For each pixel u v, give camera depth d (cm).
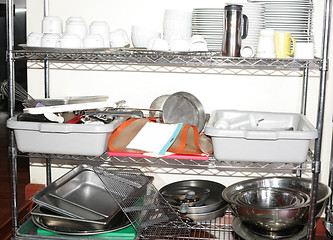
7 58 176
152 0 209
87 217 170
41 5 214
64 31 214
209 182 206
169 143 171
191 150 173
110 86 217
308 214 171
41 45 178
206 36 186
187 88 212
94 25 188
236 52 171
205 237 192
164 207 177
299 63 171
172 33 188
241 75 208
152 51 173
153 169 220
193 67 210
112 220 173
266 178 195
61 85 219
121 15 211
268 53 171
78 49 170
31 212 171
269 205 185
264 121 192
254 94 210
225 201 188
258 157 163
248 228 183
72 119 182
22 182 283
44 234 171
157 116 203
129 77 215
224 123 170
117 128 180
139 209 169
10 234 207
